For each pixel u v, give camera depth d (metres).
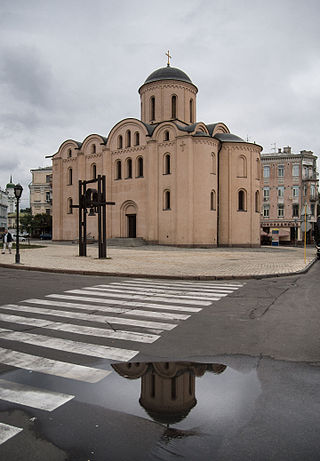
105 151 41.34
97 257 22.17
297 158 55.00
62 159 46.88
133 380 4.18
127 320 7.00
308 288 11.49
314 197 55.41
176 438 2.95
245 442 2.90
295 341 5.75
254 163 39.25
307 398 3.70
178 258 22.64
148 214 37.31
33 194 72.38
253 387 3.98
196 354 5.12
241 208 38.94
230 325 6.71
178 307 8.26
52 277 13.70
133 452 2.77
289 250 35.59
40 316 7.28
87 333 6.11
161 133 36.97
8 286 11.29
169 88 39.44
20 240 53.28
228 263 19.50
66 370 4.50
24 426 3.16
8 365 4.66
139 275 14.06
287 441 2.92
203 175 35.16
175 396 3.73
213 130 40.38
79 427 3.13
